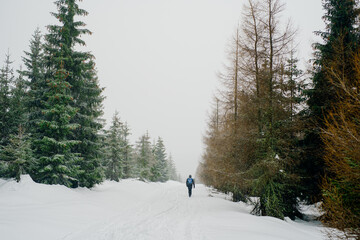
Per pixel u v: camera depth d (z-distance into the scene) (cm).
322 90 1020
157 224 815
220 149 1394
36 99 1330
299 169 1033
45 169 1176
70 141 1271
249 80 1139
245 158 1077
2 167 1152
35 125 1339
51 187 1149
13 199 923
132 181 2659
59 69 1320
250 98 1111
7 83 1686
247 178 1027
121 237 636
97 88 1559
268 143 977
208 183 2372
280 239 609
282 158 987
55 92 1263
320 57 1088
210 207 1255
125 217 920
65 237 606
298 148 994
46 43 1459
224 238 620
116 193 1549
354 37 985
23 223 648
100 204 1131
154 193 2066
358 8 1038
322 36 1136
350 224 501
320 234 762
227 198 1845
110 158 2773
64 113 1266
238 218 888
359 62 575
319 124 984
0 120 1516
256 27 1136
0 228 577
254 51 1126
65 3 1448
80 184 1544
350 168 479
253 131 1055
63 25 1429
